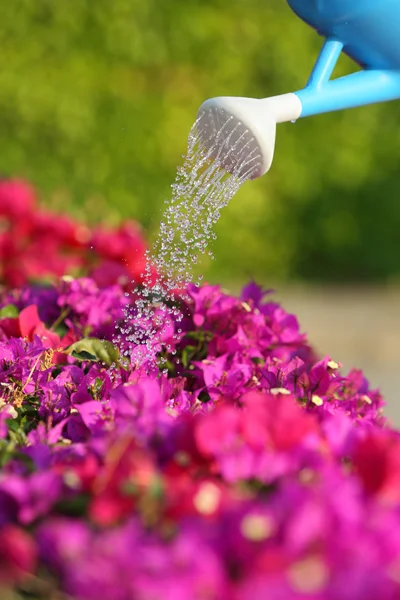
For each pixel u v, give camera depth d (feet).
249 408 5.10
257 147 6.17
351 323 16.10
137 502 4.88
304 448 5.04
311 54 17.97
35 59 15.85
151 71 16.92
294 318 6.94
